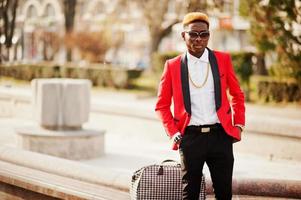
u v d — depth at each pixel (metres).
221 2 15.78
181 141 4.32
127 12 41.97
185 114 4.29
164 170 4.61
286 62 12.98
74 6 29.16
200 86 4.29
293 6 11.87
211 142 4.25
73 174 6.15
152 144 10.46
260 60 19.78
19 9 47.44
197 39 4.18
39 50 39.75
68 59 30.94
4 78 23.16
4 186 6.36
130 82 20.38
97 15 44.34
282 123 8.77
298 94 14.08
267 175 7.40
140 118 11.20
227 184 4.31
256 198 5.73
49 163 6.49
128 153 9.47
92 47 31.30
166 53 18.50
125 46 42.97
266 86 14.70
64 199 5.57
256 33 12.82
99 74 20.86
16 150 7.10
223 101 4.29
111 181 5.85
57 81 9.20
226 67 4.36
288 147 8.77
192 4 15.68
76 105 9.12
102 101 12.19
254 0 12.30
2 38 21.42
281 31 12.43
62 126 9.18
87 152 8.90
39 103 9.14
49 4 48.38
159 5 23.88
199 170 4.30
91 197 5.31
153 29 24.12
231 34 32.88
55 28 46.94
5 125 12.77
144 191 4.60
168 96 4.43
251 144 9.26
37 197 5.95
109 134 11.69
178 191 4.61
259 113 12.65
